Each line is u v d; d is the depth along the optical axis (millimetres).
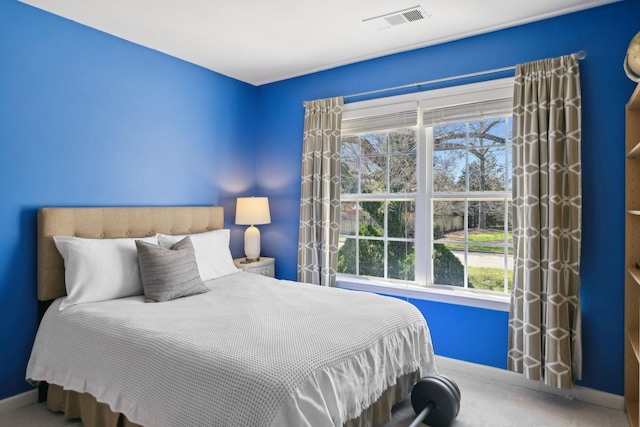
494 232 2939
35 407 2428
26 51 2467
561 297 2457
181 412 1524
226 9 2553
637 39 1869
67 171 2676
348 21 2719
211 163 3711
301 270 3688
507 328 2793
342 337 1867
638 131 2291
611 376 2443
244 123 4059
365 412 1980
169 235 3119
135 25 2783
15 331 2439
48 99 2574
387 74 3330
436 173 3186
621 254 2412
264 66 3615
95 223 2732
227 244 3414
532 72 2625
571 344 2482
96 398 1879
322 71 3711
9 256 2414
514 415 2352
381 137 3457
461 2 2447
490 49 2859
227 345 1700
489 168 2955
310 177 3680
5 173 2389
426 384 2230
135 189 3090
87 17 2658
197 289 2656
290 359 1575
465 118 2984
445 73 3051
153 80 3211
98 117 2846
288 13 2607
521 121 2666
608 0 2414
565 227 2494
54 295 2518
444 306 3047
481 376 2881
